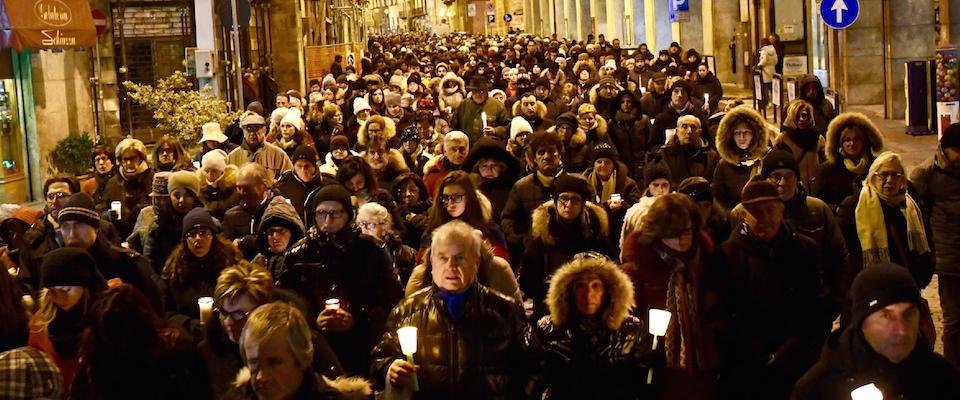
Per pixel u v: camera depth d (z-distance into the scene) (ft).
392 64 118.73
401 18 580.30
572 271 20.38
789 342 22.47
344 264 23.82
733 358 22.39
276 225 26.76
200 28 79.20
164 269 25.95
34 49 65.10
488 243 25.11
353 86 78.69
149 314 18.85
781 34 113.80
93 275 21.15
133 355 18.60
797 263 22.44
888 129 81.61
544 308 25.88
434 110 60.29
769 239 22.36
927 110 77.00
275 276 26.35
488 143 35.06
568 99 67.51
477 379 19.24
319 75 129.29
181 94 72.64
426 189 35.83
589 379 20.48
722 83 141.69
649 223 22.09
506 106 70.64
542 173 32.48
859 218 27.22
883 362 15.89
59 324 20.97
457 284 19.22
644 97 63.16
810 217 25.38
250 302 20.11
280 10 132.67
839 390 16.14
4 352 18.37
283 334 16.39
